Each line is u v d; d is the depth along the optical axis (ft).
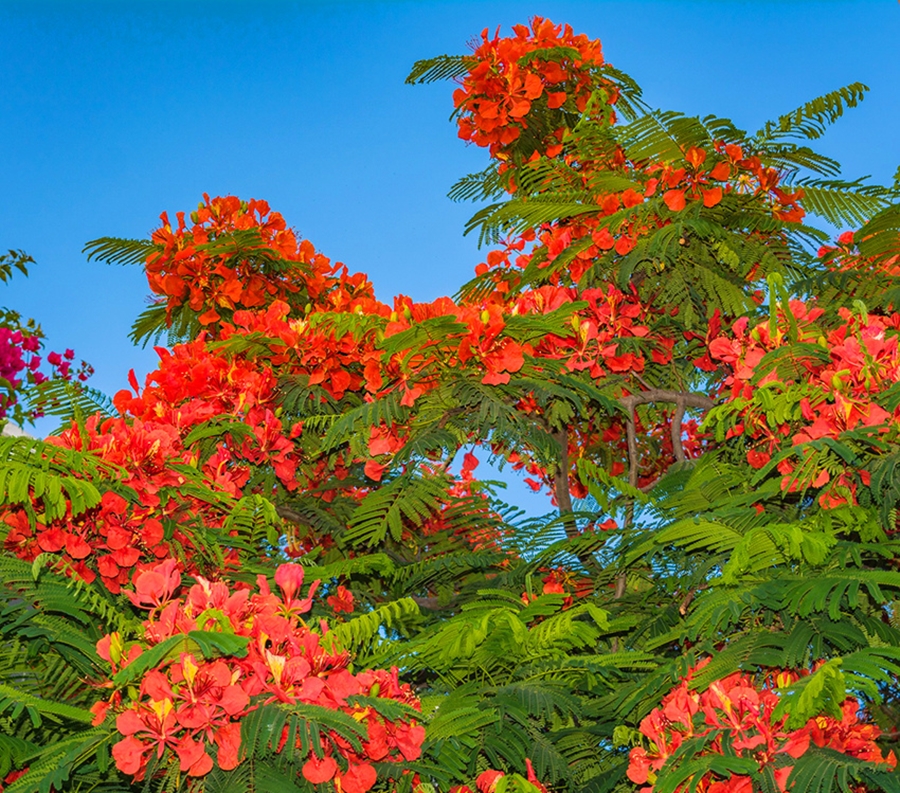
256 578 13.04
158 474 12.25
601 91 16.94
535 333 14.61
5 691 8.13
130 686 8.84
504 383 13.85
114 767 9.48
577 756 12.34
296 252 19.75
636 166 17.13
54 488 9.98
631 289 16.92
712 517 11.43
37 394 13.92
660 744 10.67
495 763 11.25
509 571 15.85
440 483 14.21
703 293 16.24
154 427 13.84
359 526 14.25
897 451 10.82
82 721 9.30
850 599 9.47
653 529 13.19
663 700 11.55
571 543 13.93
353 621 10.85
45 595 9.70
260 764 8.90
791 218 16.94
